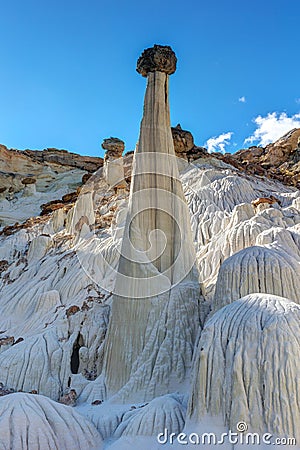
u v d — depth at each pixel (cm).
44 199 5038
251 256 1557
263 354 1128
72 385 1759
